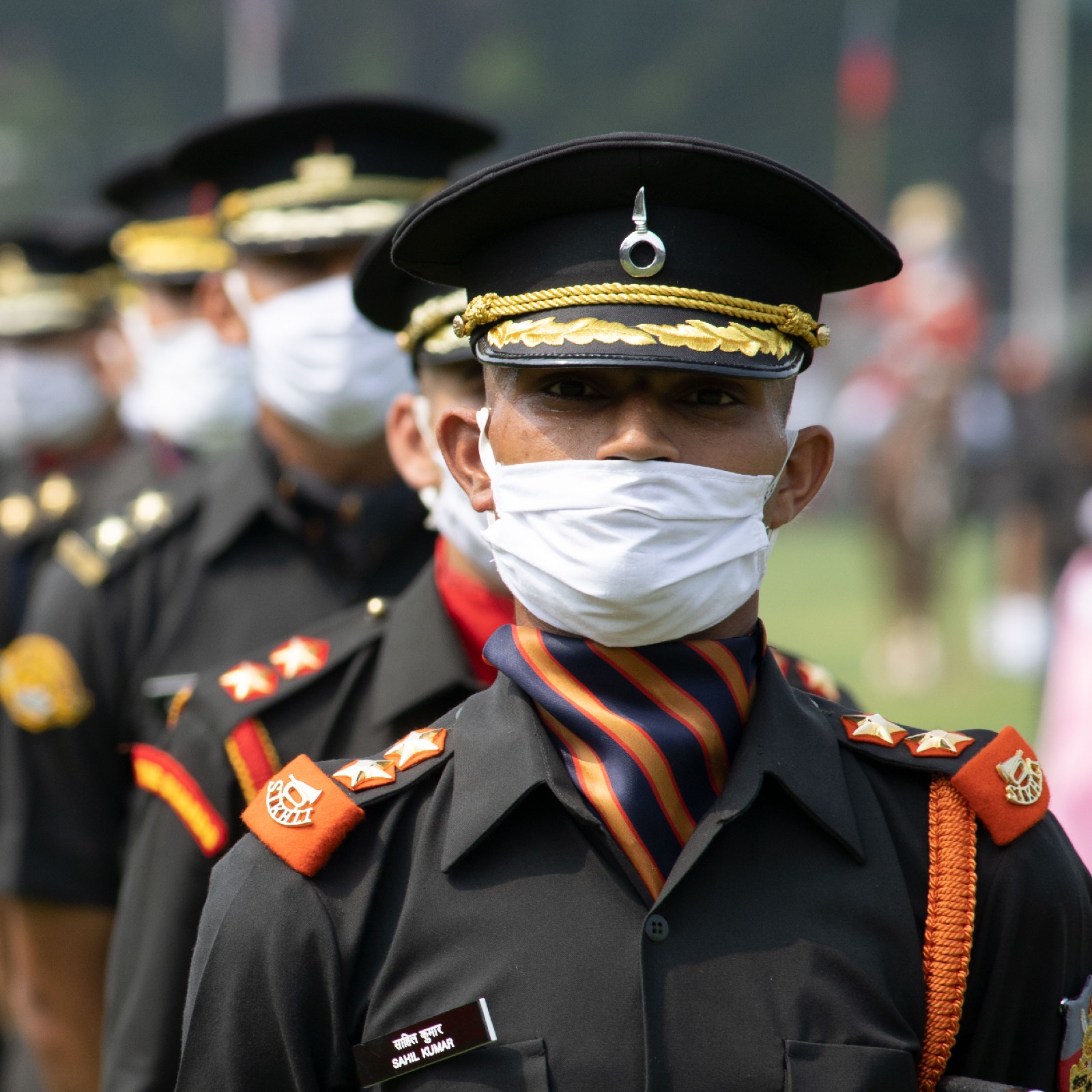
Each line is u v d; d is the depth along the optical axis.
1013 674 42.22
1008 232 166.75
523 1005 7.36
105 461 22.42
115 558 13.16
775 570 68.19
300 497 13.09
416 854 7.79
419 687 10.50
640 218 7.50
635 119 172.00
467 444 8.32
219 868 8.09
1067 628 17.14
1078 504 30.52
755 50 166.88
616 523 7.39
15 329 22.38
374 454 13.24
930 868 7.74
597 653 7.71
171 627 13.00
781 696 7.97
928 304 49.44
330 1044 7.72
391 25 174.50
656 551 7.43
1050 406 31.91
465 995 7.42
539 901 7.54
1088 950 8.00
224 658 12.86
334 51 174.12
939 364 46.91
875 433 48.75
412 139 13.68
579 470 7.44
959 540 56.38
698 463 7.51
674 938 7.41
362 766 8.09
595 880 7.54
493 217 7.73
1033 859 7.80
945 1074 7.66
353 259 13.39
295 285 13.38
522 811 7.73
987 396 49.06
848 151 168.50
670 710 7.68
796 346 7.85
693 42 169.12
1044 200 138.38
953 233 54.06
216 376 18.73
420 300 10.70
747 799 7.52
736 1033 7.26
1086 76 158.75
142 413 19.86
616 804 7.56
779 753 7.72
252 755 10.62
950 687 41.38
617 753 7.61
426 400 10.98
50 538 17.98
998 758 7.96
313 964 7.73
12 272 22.47
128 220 21.16
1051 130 139.62
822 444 8.20
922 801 7.96
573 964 7.39
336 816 7.86
